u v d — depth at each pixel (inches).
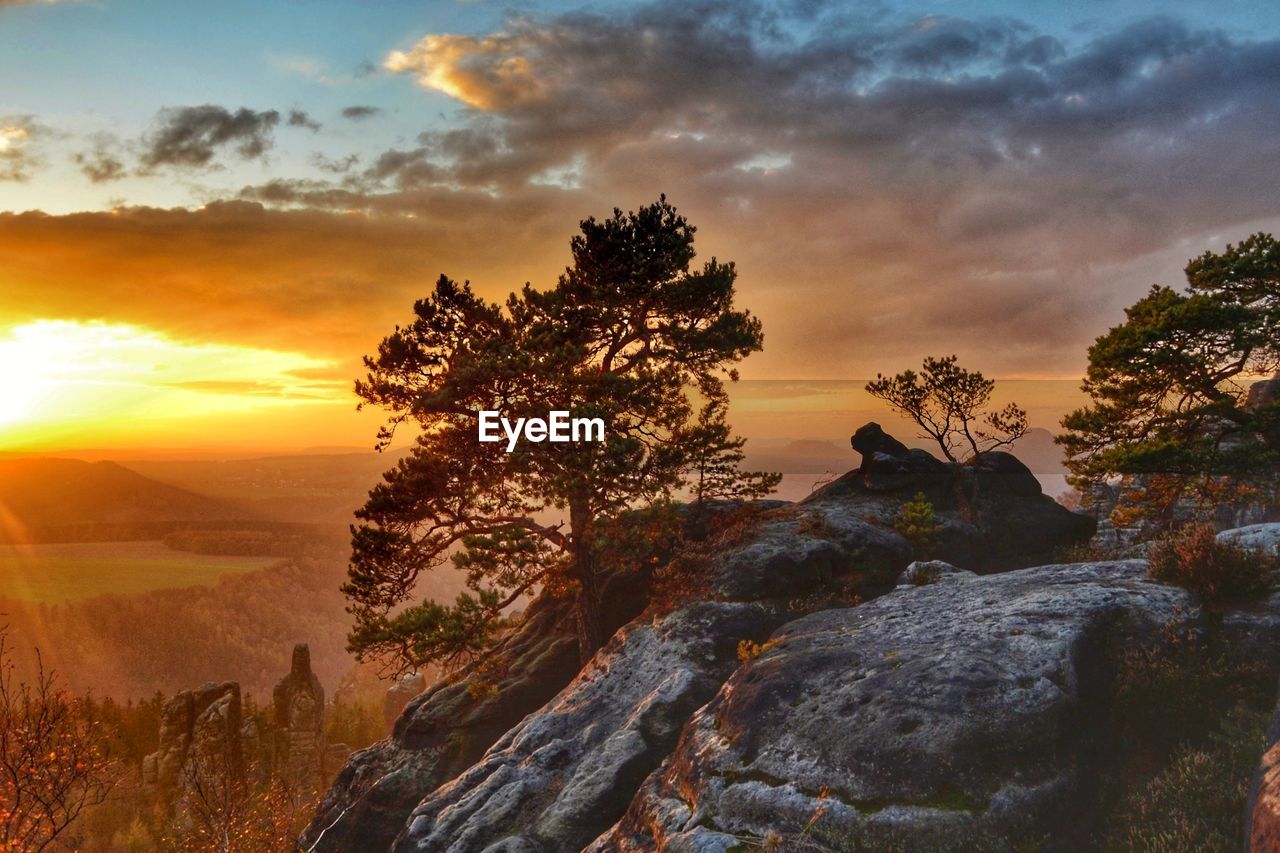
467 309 1108.5
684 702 769.6
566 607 1139.9
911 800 447.2
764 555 952.3
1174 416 1075.9
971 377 1202.0
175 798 2337.6
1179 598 556.7
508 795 737.6
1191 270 1080.2
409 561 1030.4
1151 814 444.8
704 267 1125.7
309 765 2847.0
